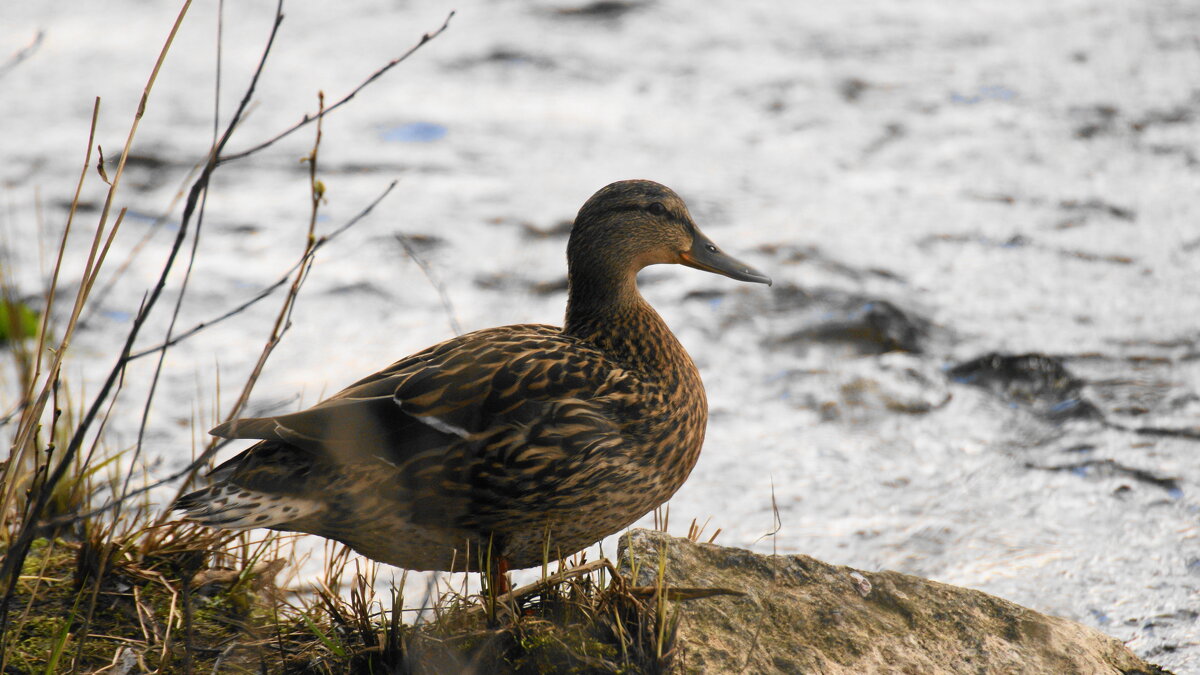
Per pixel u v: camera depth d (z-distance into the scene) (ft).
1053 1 69.05
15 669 21.56
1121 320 39.52
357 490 20.88
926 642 22.35
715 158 51.42
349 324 39.06
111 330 38.29
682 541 23.61
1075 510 30.12
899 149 52.29
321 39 63.26
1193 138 52.47
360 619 21.86
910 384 36.27
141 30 64.49
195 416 33.42
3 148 51.19
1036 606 26.32
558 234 44.91
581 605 20.98
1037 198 47.78
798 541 28.96
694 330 39.34
